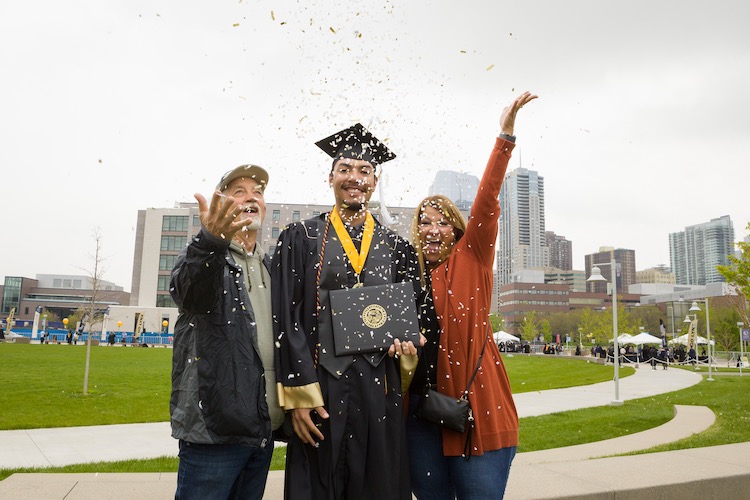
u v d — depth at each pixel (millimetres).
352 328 2879
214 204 2496
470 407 3131
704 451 6023
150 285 80500
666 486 4613
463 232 3645
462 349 3244
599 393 16922
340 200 3285
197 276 2514
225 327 2689
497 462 3154
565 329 89125
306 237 3174
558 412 12086
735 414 11227
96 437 8734
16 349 35906
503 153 3273
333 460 2736
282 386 2783
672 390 18109
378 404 2836
